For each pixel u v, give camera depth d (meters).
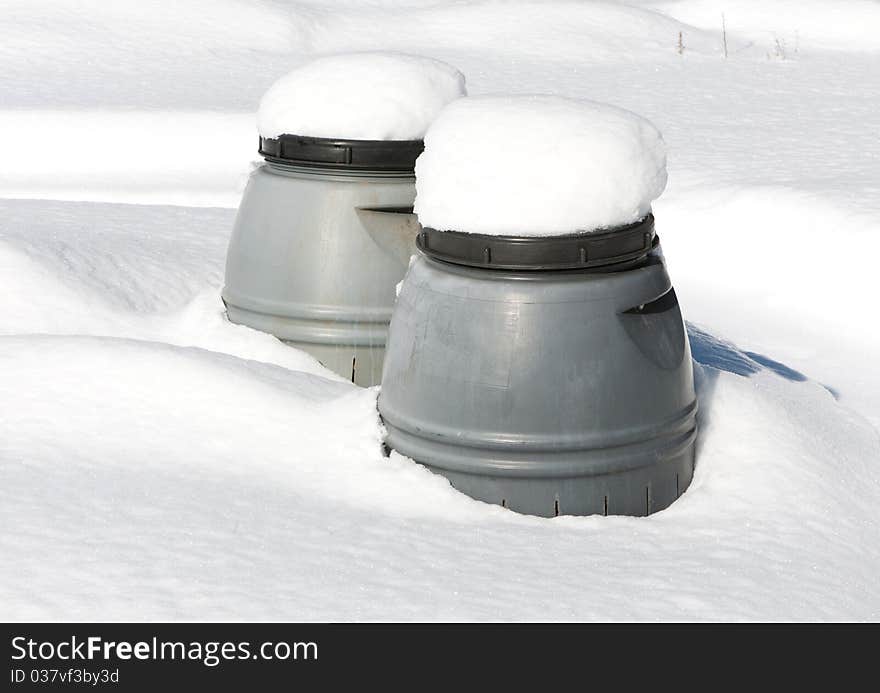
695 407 6.05
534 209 5.50
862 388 9.07
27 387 6.58
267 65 23.84
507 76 23.06
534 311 5.51
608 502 5.66
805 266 11.16
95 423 6.30
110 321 8.54
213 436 6.23
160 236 11.82
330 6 29.52
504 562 5.11
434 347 5.69
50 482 5.68
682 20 29.83
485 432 5.57
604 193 5.56
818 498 5.85
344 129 7.41
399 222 7.51
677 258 11.88
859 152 15.38
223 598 4.68
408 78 7.51
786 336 10.19
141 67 23.00
